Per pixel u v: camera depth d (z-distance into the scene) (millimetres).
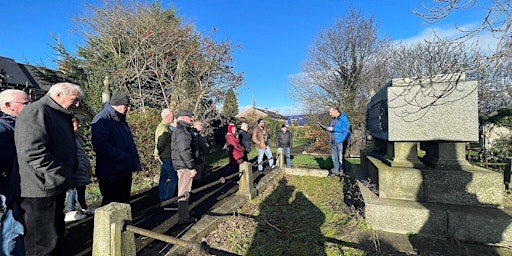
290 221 4625
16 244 2508
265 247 3664
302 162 10891
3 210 2645
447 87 3904
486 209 3891
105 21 13898
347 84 20234
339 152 7633
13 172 2359
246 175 5793
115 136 3578
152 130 8156
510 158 5719
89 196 5938
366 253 3400
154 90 11727
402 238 3865
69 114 2682
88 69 14516
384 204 4141
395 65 19656
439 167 4320
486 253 3471
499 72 13859
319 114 21594
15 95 3025
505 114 10648
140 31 12734
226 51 12109
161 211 4797
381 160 5480
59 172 2385
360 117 17953
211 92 11914
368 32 20125
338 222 4492
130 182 3779
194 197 5840
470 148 10875
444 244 3689
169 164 5176
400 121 4520
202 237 3834
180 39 11812
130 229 2139
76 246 3447
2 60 17188
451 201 4117
